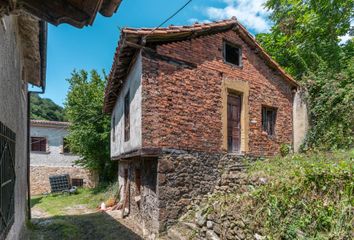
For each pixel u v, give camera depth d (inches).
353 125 330.0
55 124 718.5
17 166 178.7
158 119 241.3
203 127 271.1
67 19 89.0
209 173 269.1
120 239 254.2
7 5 76.8
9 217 127.2
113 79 315.3
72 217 366.3
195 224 216.5
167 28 246.2
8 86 138.6
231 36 311.4
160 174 237.8
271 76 352.5
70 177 721.0
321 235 132.6
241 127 312.3
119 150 361.1
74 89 617.3
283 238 145.6
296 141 366.6
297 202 157.4
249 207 177.3
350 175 150.9
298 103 374.6
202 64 278.5
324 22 482.3
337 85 359.6
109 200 448.1
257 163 286.0
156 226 235.9
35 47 225.9
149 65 241.0
